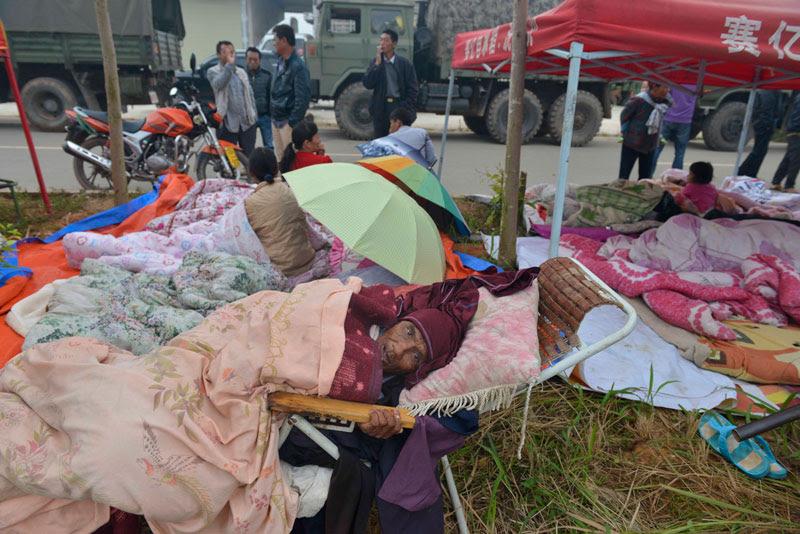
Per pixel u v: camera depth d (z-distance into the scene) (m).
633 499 2.31
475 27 10.56
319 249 3.80
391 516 1.80
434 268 3.08
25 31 9.98
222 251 3.45
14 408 1.60
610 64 4.77
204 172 6.42
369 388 1.78
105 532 1.79
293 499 1.66
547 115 11.63
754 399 2.83
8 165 7.76
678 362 3.16
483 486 2.32
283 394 1.73
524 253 4.48
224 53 6.31
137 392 1.55
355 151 9.80
